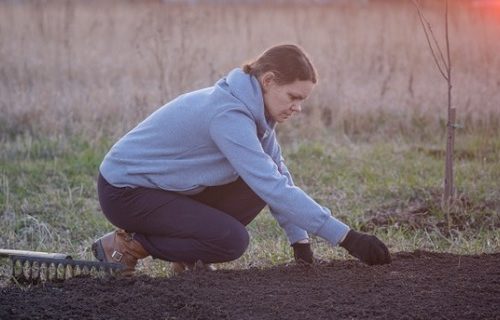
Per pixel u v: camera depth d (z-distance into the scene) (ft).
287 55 12.91
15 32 41.60
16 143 26.37
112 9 53.26
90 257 17.29
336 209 20.85
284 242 18.04
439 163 24.79
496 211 19.86
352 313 11.83
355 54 35.88
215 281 13.34
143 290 12.82
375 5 52.90
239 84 13.07
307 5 54.13
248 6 57.31
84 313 11.93
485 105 29.04
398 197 21.72
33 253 14.43
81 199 21.40
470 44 36.55
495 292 12.83
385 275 13.79
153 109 28.22
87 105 29.04
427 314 11.80
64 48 36.68
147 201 13.82
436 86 31.19
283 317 11.68
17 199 21.48
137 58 35.68
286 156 25.89
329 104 30.55
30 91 30.32
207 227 13.73
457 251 17.29
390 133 28.78
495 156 25.18
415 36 38.78
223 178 13.67
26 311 12.02
